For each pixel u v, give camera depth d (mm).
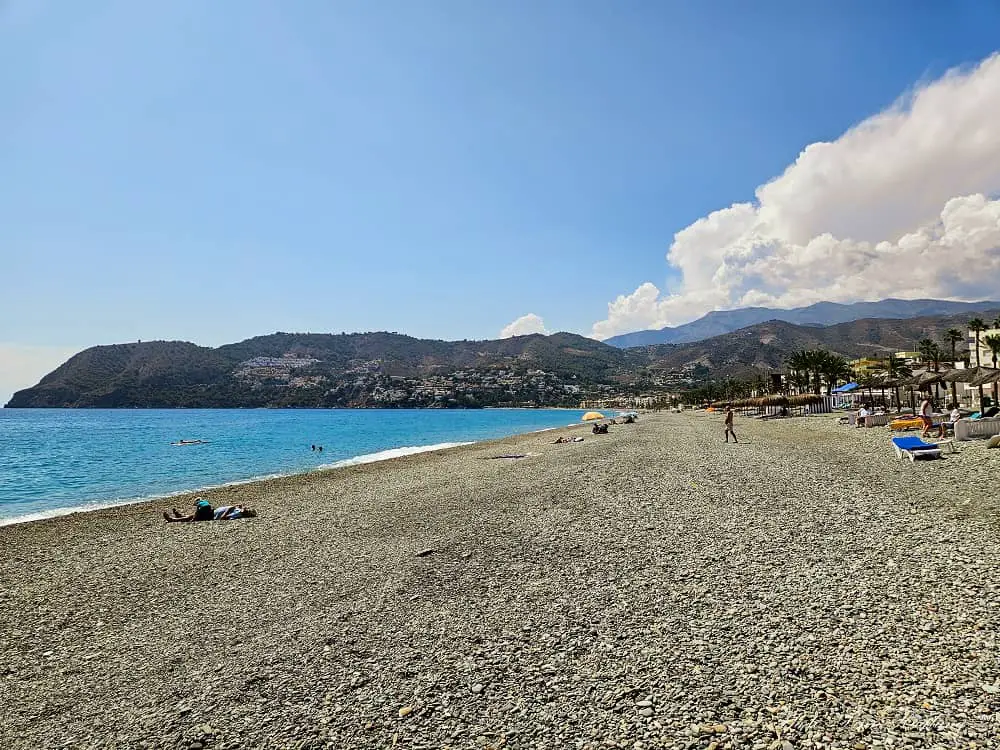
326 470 30703
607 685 5699
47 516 20609
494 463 29422
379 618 7957
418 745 4914
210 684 6324
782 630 6629
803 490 15719
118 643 7770
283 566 11234
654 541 11195
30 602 9914
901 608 6996
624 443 37156
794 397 64000
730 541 10797
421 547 11938
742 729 4781
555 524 13336
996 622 6379
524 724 5125
